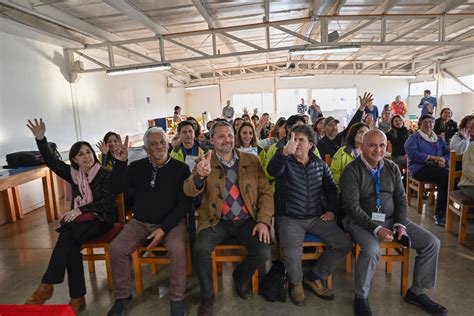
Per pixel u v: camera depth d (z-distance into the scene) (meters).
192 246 2.32
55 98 5.16
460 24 6.47
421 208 3.46
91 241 2.14
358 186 2.02
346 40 7.80
